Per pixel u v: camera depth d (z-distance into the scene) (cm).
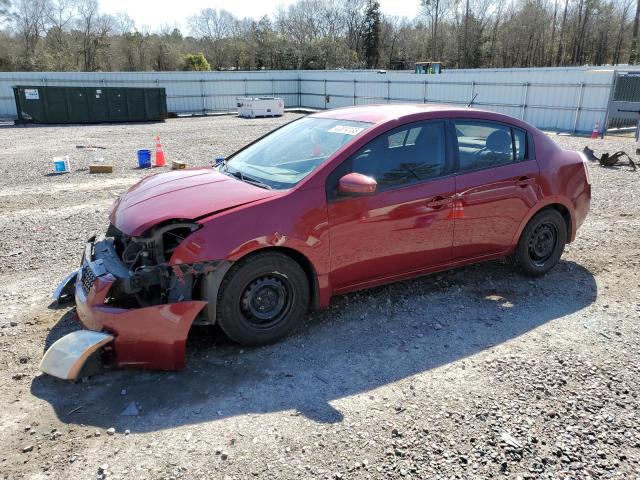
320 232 377
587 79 2130
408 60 7519
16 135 2056
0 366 352
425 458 271
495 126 473
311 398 322
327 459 269
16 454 269
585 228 699
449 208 437
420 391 330
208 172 446
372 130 409
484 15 7262
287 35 7175
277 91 3681
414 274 443
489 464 267
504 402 318
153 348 334
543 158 496
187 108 3406
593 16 6919
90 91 2630
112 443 279
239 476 256
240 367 355
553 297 478
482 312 445
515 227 484
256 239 352
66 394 322
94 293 341
